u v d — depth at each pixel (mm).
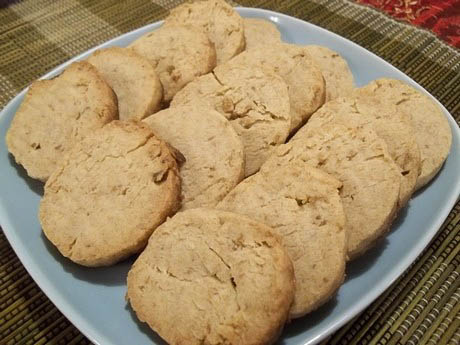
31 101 258
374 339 198
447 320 202
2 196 232
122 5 370
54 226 213
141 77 255
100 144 226
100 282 203
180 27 286
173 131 233
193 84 254
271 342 172
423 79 308
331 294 185
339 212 193
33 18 358
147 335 186
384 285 193
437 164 230
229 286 178
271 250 179
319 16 357
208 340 173
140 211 206
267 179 208
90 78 253
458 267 219
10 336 202
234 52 281
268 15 316
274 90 242
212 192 214
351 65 287
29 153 243
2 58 328
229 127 228
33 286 218
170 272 188
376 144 215
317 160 216
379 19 351
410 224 218
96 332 184
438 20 353
